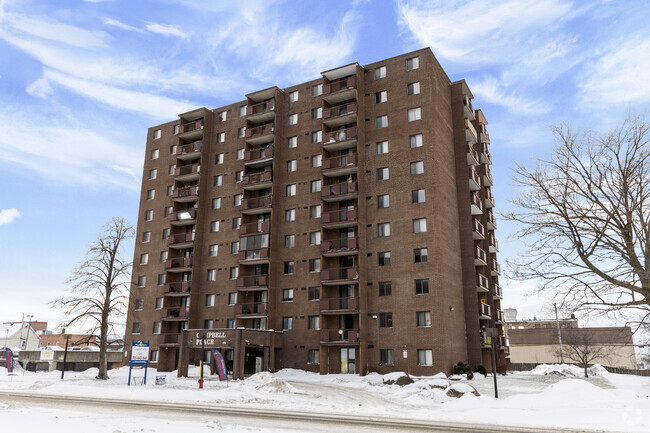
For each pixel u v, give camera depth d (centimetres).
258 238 5094
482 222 5434
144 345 3731
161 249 5931
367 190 4662
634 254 2309
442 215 4369
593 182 2470
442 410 2336
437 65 4838
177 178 5931
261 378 3209
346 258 4691
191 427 1521
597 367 5322
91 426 1435
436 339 3981
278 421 1788
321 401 2656
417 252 4272
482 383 3594
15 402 2342
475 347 4422
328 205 4900
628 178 2392
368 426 1692
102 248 4169
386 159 4644
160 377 3556
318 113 5262
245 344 4166
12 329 11044
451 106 5134
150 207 6212
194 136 6091
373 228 4538
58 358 6181
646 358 6219
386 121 4747
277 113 5388
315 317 4688
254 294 5131
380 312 4294
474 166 5594
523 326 9900
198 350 5278
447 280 4247
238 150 5706
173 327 5562
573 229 2417
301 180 5147
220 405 2412
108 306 4122
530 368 7288
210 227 5625
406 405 2564
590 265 2395
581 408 2166
